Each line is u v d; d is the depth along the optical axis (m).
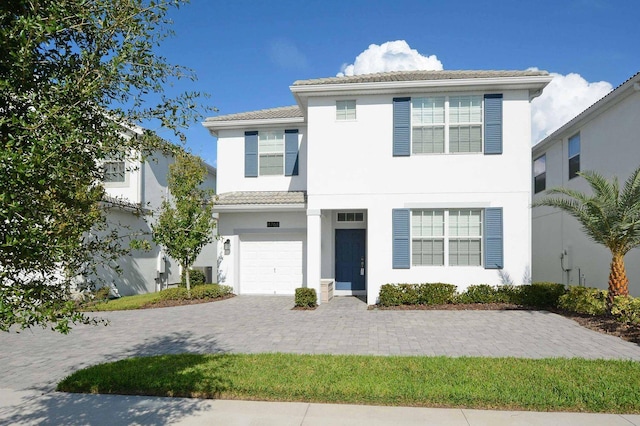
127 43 3.37
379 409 5.27
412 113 13.24
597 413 5.08
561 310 11.64
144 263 17.66
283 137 16.59
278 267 15.91
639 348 7.91
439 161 13.01
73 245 3.10
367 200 13.24
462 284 12.75
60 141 2.83
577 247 15.55
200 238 14.42
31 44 2.79
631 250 12.36
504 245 12.66
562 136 16.59
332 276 15.28
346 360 6.97
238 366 6.68
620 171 12.85
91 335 9.67
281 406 5.40
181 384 5.87
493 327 9.77
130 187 16.77
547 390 5.48
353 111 13.54
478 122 12.98
